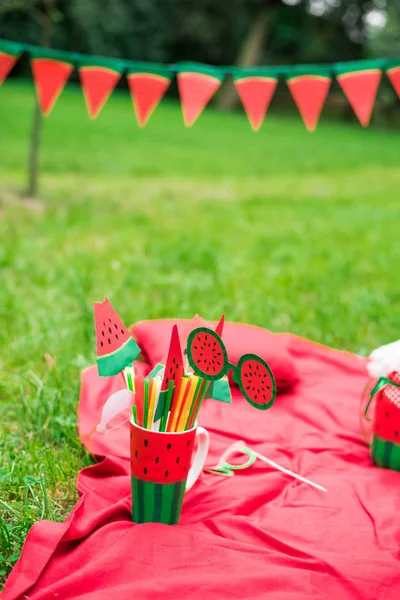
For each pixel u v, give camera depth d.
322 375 3.73
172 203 9.09
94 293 4.95
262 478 2.60
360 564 2.09
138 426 2.20
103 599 1.86
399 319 4.79
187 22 26.36
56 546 2.08
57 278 5.26
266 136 18.55
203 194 10.00
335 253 6.74
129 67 3.43
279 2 24.62
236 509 2.40
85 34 23.72
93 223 7.43
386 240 7.50
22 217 7.31
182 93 3.37
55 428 3.01
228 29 27.20
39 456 2.80
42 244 6.34
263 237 7.30
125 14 24.45
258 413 3.22
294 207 9.45
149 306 4.70
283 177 12.48
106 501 2.42
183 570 2.04
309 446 2.91
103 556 2.05
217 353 2.21
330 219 8.64
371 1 26.77
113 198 8.98
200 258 6.14
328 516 2.40
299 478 2.61
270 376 2.18
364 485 2.60
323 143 18.14
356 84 3.21
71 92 23.25
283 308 4.88
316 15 27.70
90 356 3.83
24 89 21.23
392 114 23.59
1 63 3.30
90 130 15.52
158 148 14.37
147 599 1.88
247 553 2.11
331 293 5.32
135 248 6.41
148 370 3.44
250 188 10.96
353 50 28.02
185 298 4.97
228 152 14.88
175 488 2.23
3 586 2.07
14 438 2.94
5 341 4.04
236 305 4.88
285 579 1.98
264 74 3.34
